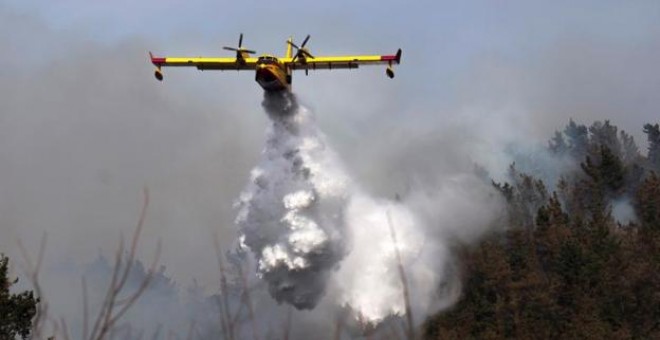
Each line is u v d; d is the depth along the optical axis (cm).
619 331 5234
